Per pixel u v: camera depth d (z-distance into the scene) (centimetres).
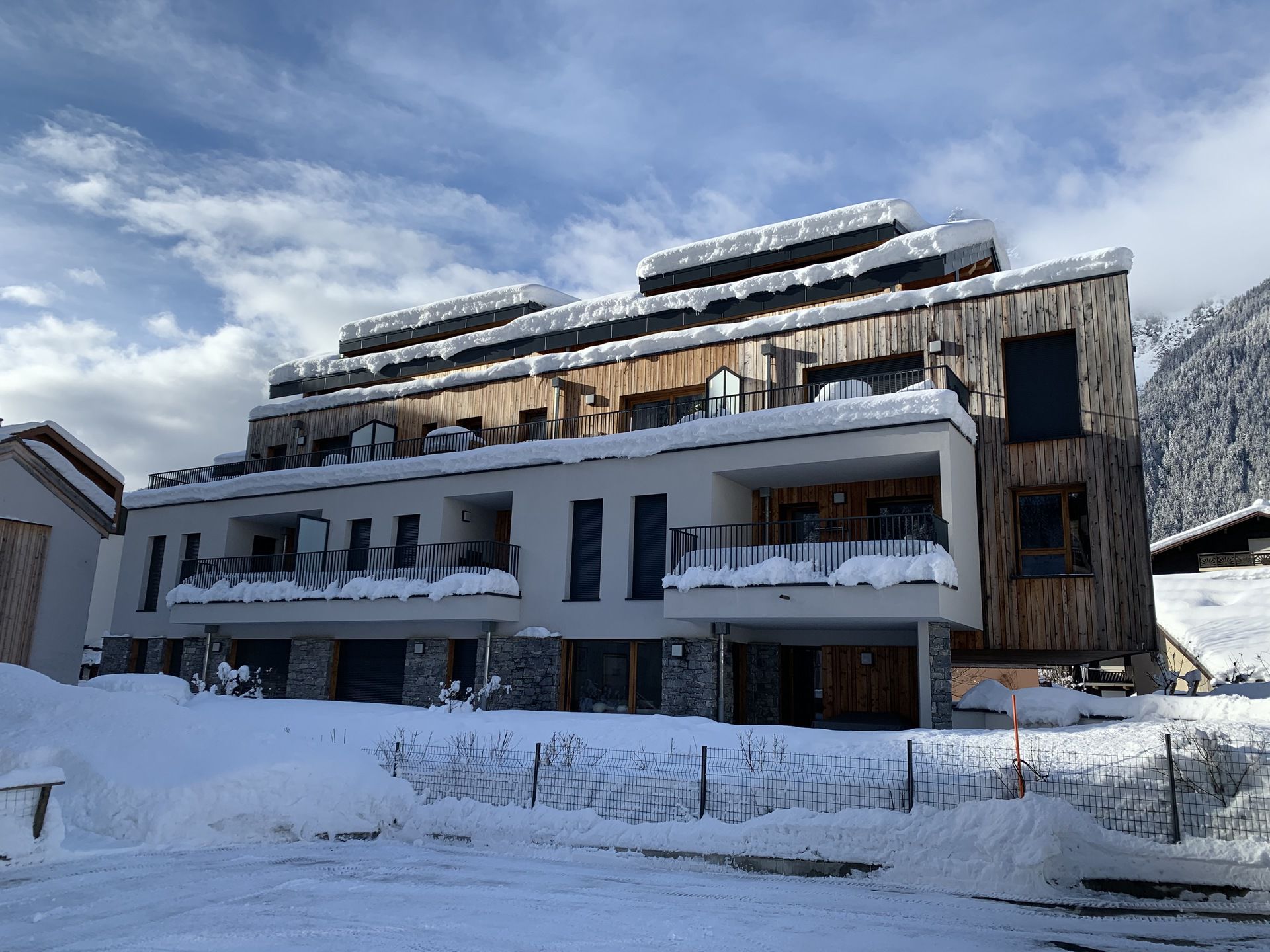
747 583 1623
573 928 698
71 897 743
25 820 846
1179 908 782
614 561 1888
